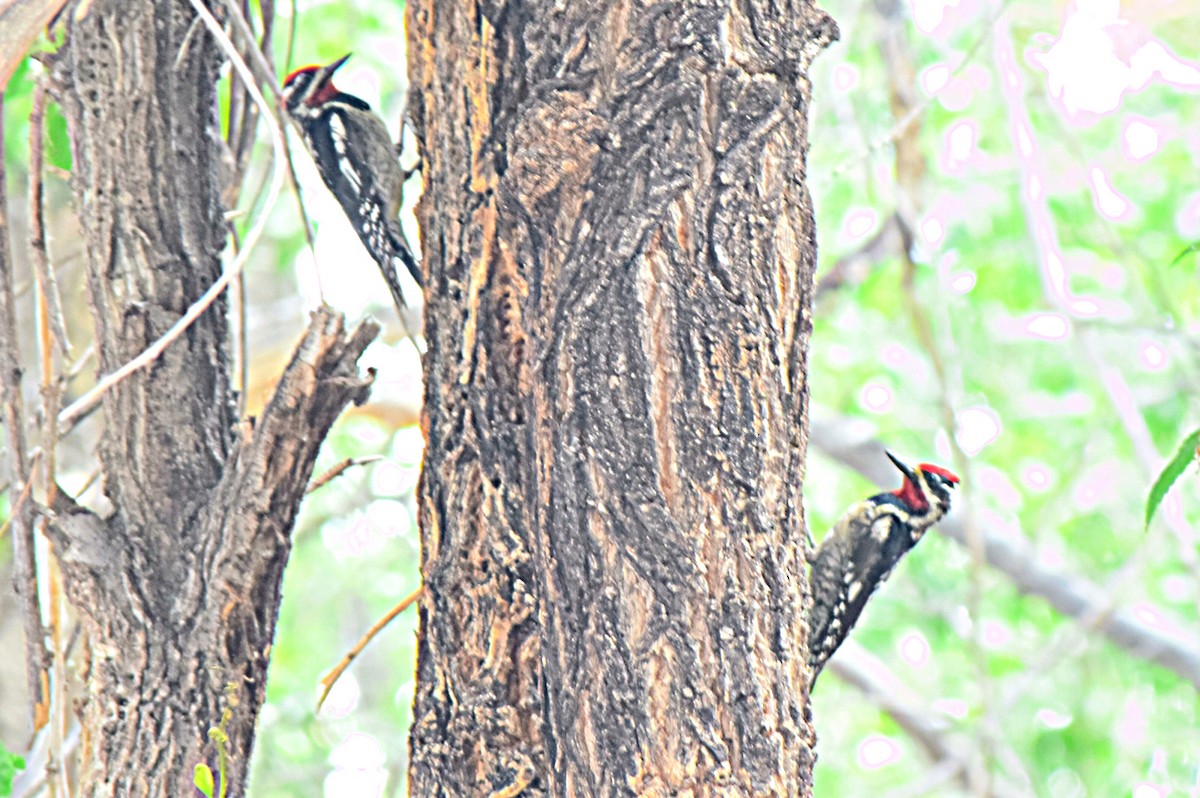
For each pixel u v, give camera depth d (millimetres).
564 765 5398
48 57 7355
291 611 22375
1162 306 15312
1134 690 19328
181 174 7555
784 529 5535
